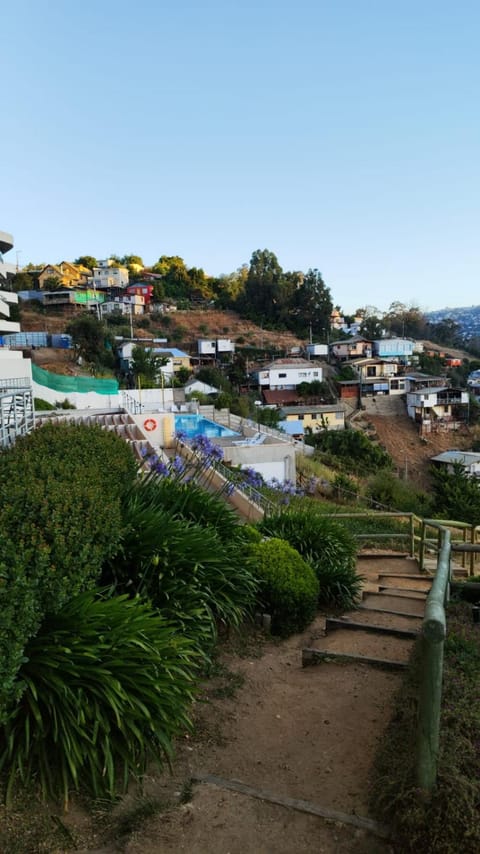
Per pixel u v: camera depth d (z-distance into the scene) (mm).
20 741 2566
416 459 53719
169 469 6438
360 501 22375
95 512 3291
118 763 2764
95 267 108438
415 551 10633
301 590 5262
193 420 31734
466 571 7672
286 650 4871
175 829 2459
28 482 3586
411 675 3400
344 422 59750
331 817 2527
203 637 4055
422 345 96062
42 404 29438
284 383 68188
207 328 89500
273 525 7184
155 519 4379
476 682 2881
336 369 76938
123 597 3160
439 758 2355
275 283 98312
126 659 2840
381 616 5684
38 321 75375
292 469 22938
